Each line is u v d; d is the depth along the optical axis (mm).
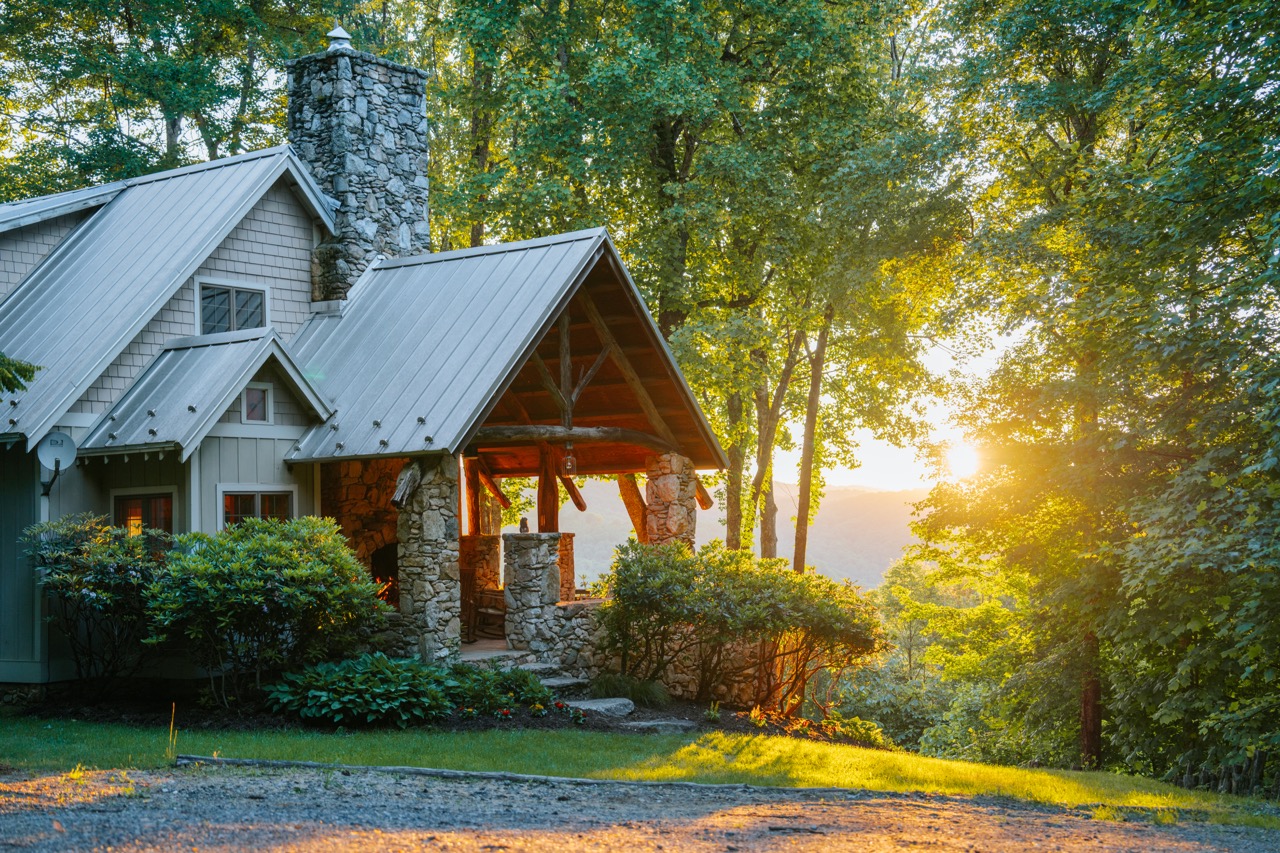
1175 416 17562
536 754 11914
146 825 7023
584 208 27125
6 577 15875
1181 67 16750
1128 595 16516
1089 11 21469
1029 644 25016
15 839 6438
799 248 27000
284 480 16422
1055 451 19938
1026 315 20891
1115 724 23406
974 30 24547
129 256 18250
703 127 26125
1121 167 19672
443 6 31781
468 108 28656
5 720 14172
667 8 24406
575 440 18453
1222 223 16141
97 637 15938
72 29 29750
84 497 16031
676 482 20281
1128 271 18156
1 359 13016
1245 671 15930
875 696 42719
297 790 8914
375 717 13156
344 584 13977
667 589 17109
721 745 13781
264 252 18969
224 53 30891
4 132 30906
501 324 16859
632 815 8703
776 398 30078
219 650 13945
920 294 27297
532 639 16922
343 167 19750
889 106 27797
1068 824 9688
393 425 16031
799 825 8438
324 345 18547
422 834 7117
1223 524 15914
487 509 29141
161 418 15281
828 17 26359
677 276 26234
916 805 10359
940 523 22016
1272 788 19172
